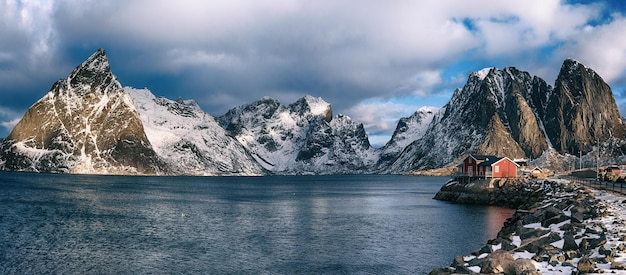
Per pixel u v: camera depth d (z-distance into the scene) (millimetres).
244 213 95500
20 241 57531
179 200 127500
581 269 25781
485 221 81500
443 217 88000
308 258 51500
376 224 77875
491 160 130750
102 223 74875
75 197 123250
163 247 56938
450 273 29078
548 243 35062
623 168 169375
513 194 113562
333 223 79250
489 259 28312
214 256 52500
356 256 52312
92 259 49969
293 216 90312
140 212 92188
